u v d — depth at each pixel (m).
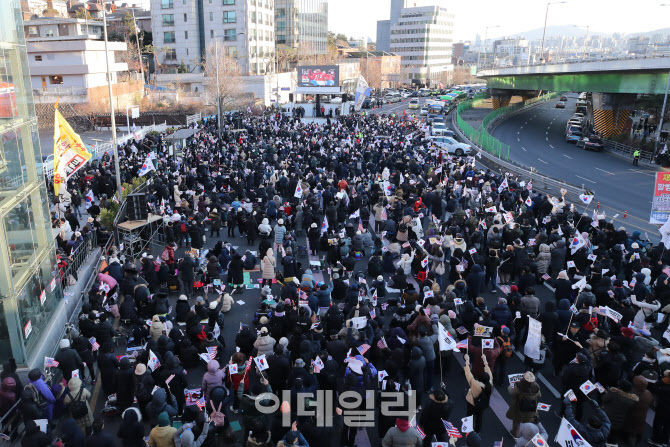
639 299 13.80
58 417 9.89
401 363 10.16
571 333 11.59
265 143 39.72
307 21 140.75
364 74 142.25
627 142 51.44
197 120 59.84
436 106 80.56
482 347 10.32
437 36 187.75
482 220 19.50
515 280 17.70
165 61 98.81
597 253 16.00
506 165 39.78
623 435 9.26
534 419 9.34
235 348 13.19
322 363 10.07
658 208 18.39
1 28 12.23
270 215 22.80
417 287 16.70
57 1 100.88
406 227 19.03
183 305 13.39
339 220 21.97
